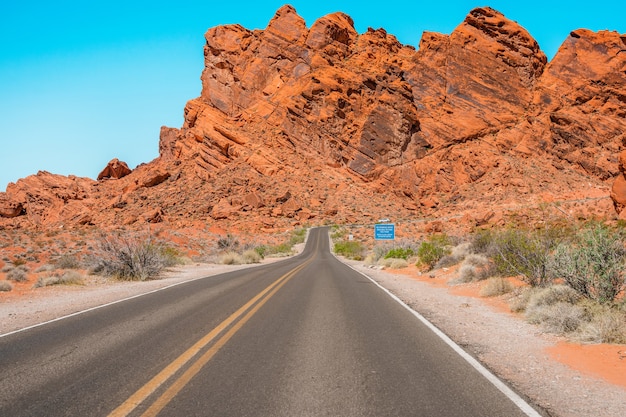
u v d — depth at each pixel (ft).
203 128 480.64
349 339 22.80
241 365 18.02
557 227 41.50
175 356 19.47
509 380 16.57
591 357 19.79
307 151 458.50
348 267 93.81
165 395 14.58
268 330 24.95
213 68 544.62
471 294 42.34
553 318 25.55
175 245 158.92
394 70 494.59
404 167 433.89
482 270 49.19
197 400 14.12
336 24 540.93
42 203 431.84
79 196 442.91
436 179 422.00
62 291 48.85
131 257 62.64
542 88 463.83
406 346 21.44
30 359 19.34
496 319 29.63
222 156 456.45
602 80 448.24
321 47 524.11
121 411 13.28
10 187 460.14
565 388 15.78
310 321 27.78
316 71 496.23
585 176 388.37
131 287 51.16
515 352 20.83
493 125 451.94
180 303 35.96
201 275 68.13
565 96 458.50
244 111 508.94
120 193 442.50
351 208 386.32
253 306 33.81
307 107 471.21
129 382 15.97
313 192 409.28
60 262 83.15
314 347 21.07
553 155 416.46
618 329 22.31
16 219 421.59
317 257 162.81
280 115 484.33
